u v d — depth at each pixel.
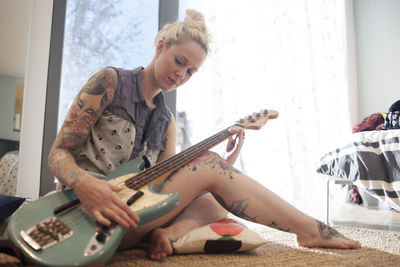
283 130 3.09
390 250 1.14
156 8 2.69
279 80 3.12
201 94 2.79
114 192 0.81
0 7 2.28
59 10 2.31
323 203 2.91
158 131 1.21
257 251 1.09
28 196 2.16
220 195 1.09
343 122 3.58
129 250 1.05
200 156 1.11
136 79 1.13
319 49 3.48
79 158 1.04
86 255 0.68
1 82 2.34
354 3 3.81
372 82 3.70
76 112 0.98
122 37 2.57
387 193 1.69
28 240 0.71
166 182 1.03
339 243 1.12
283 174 3.06
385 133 1.78
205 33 1.17
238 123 1.36
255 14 3.11
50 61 2.27
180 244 0.99
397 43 3.50
